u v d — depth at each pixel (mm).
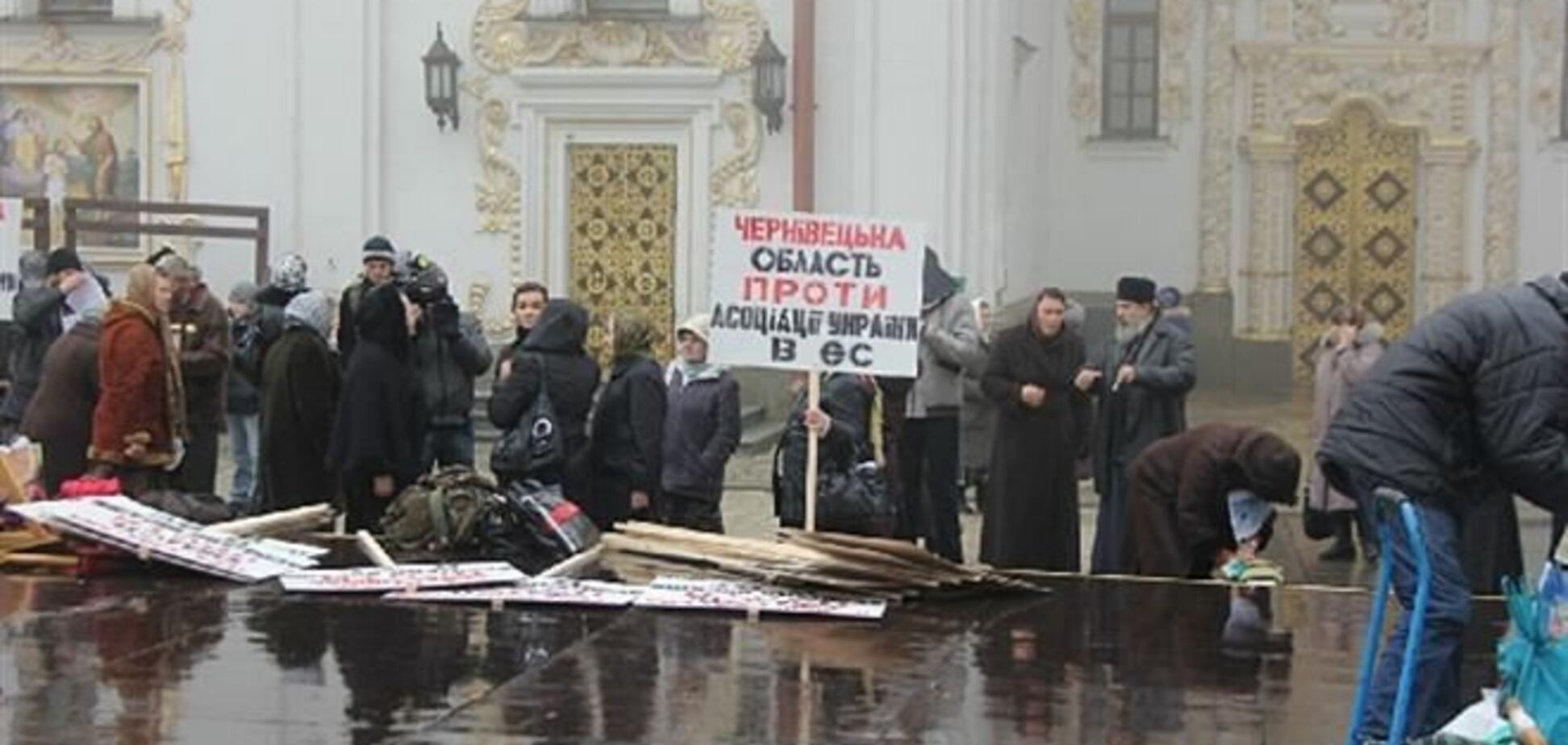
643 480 13945
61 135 26000
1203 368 32781
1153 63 32656
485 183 25594
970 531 18469
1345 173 32625
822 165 24984
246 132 25703
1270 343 32750
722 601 10781
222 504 13648
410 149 25656
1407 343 7867
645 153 25484
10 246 18641
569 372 13703
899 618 10758
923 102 24797
